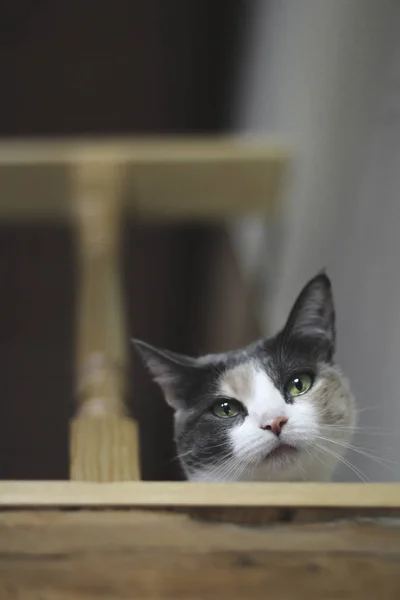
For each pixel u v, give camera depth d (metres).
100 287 1.14
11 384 1.92
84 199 1.35
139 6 1.68
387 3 1.06
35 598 0.56
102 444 0.70
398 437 0.85
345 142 1.22
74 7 1.66
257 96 1.76
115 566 0.57
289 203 1.48
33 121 1.80
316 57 1.38
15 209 1.48
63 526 0.58
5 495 0.58
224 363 0.81
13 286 1.88
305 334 0.81
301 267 1.36
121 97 1.80
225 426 0.79
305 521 0.59
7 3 1.63
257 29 1.76
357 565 0.58
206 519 0.58
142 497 0.59
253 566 0.57
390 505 0.59
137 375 1.02
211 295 1.90
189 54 1.78
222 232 1.85
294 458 0.78
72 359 1.91
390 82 1.04
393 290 0.99
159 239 1.87
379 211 1.06
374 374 1.02
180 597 0.57
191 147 1.38
